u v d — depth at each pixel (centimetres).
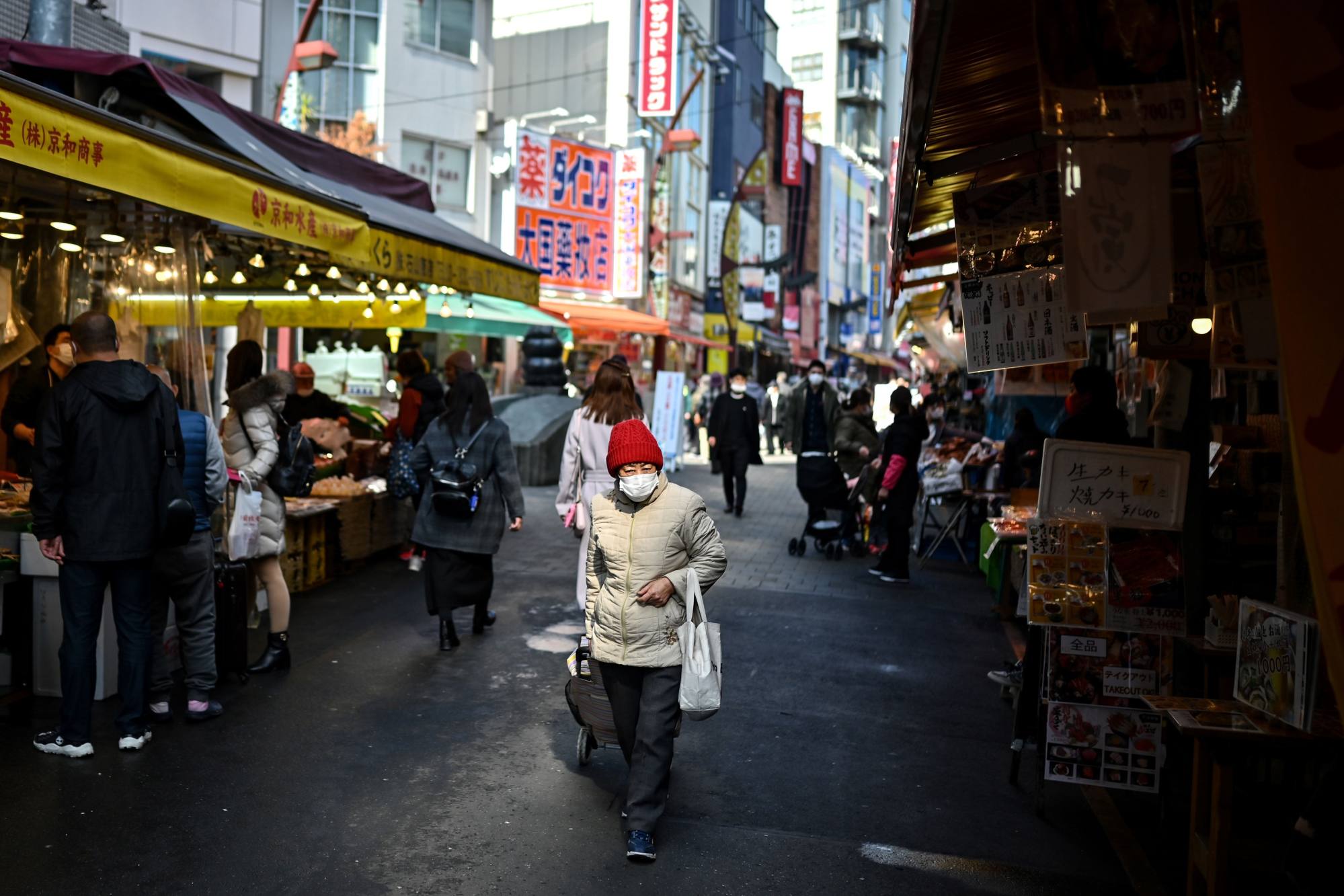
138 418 498
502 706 610
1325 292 211
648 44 3036
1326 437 210
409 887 393
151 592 531
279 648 664
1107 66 272
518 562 1065
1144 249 270
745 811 476
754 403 1502
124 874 393
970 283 495
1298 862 317
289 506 879
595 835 445
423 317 1141
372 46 2405
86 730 507
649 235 2994
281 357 1945
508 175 2614
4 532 575
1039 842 455
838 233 6050
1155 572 460
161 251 741
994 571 949
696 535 437
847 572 1091
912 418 1038
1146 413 764
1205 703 397
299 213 648
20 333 728
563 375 1991
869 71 7325
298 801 468
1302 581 399
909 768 539
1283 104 216
